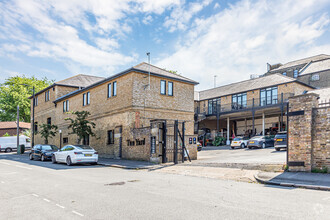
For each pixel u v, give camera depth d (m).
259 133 34.56
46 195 7.23
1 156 27.75
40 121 35.38
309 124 9.75
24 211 5.70
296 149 9.99
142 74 19.61
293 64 45.12
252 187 7.99
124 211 5.47
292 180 8.53
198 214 5.15
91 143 23.62
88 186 8.43
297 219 4.76
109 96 21.69
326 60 39.31
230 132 40.66
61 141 29.08
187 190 7.57
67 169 13.85
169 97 21.31
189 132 22.55
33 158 21.39
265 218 4.82
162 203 6.05
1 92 52.16
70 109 27.89
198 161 15.75
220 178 9.94
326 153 9.43
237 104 35.69
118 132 19.67
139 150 17.14
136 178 10.13
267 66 49.06
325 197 6.48
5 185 9.02
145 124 19.41
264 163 12.07
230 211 5.31
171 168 13.31
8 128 48.38
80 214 5.36
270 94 31.84
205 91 43.97
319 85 37.09
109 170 13.34
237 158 16.45
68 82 31.47
